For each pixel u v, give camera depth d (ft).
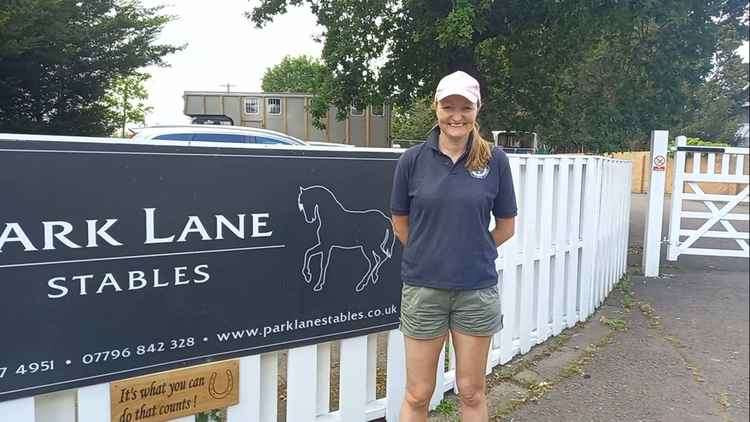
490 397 12.37
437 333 8.55
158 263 8.06
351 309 10.17
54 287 7.33
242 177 8.71
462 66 47.80
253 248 8.92
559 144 55.98
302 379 9.72
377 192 10.30
